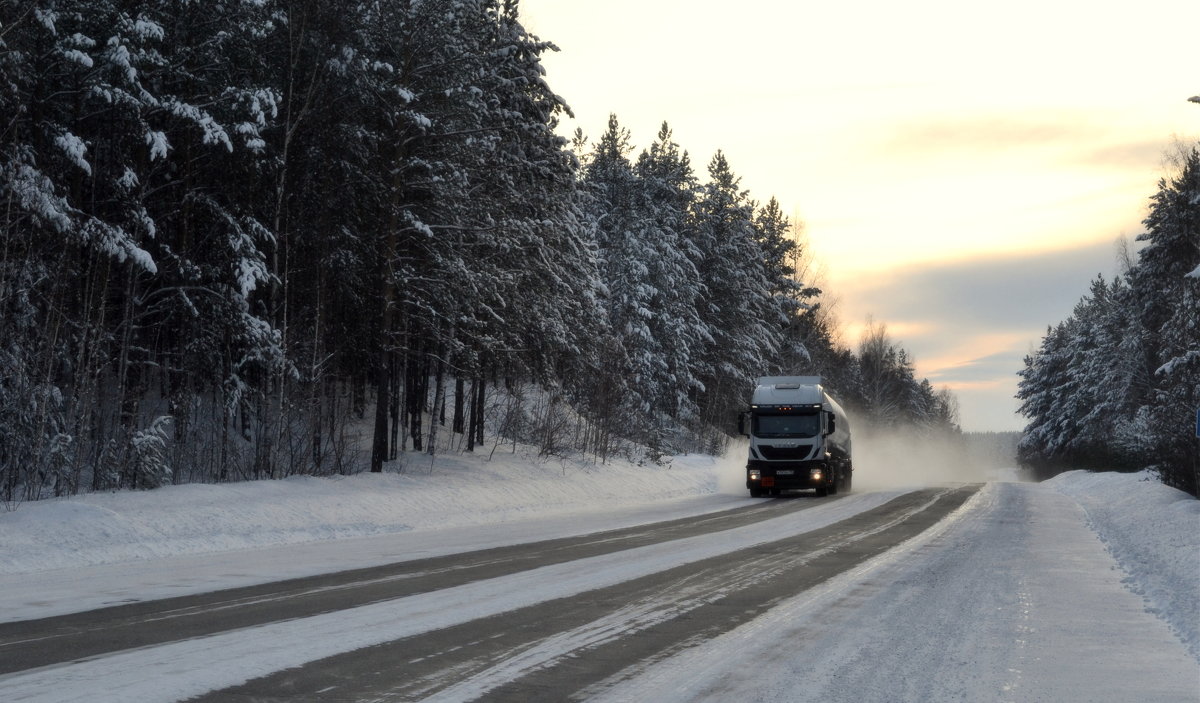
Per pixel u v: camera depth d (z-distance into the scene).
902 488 39.28
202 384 26.75
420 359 30.16
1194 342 34.75
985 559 14.26
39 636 7.73
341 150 26.20
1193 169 49.66
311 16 25.20
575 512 24.95
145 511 16.81
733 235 62.41
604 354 38.66
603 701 5.95
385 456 26.36
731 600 10.14
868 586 11.30
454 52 26.38
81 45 20.48
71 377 23.31
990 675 6.83
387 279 26.41
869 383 104.12
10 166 19.56
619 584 11.28
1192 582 11.23
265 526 17.73
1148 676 6.86
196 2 22.75
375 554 14.32
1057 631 8.59
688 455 48.00
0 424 20.28
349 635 7.93
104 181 23.81
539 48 30.02
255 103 22.02
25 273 21.00
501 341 27.91
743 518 22.55
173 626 8.23
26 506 16.42
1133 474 38.06
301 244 27.95
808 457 31.94
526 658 7.17
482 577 11.74
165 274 24.62
